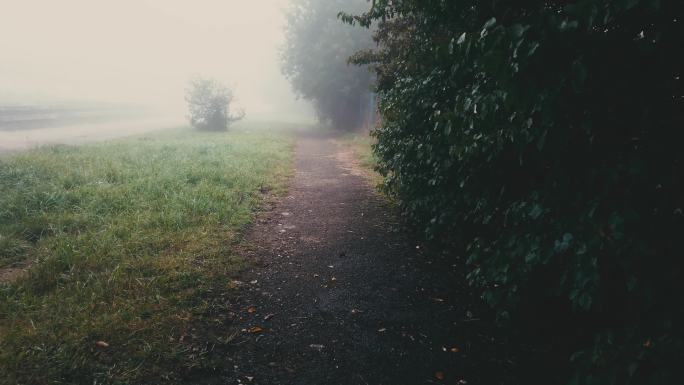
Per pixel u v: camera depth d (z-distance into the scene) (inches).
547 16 75.1
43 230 181.6
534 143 97.0
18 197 209.2
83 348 104.1
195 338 115.7
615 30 73.3
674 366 63.4
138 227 188.5
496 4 105.3
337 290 152.8
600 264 81.8
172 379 98.7
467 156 122.6
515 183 122.2
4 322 113.7
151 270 150.6
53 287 134.9
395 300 147.1
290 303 141.5
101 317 117.8
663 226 74.2
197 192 250.4
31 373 93.9
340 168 422.0
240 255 176.9
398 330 127.9
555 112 82.0
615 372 69.9
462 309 142.0
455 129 123.4
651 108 74.1
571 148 88.7
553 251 89.8
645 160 73.8
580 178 88.6
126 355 103.7
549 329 125.8
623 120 78.8
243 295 143.9
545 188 97.0
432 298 149.4
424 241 207.0
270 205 264.7
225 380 100.6
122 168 299.6
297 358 111.7
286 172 376.2
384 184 243.3
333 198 291.6
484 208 129.2
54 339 105.9
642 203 77.0
